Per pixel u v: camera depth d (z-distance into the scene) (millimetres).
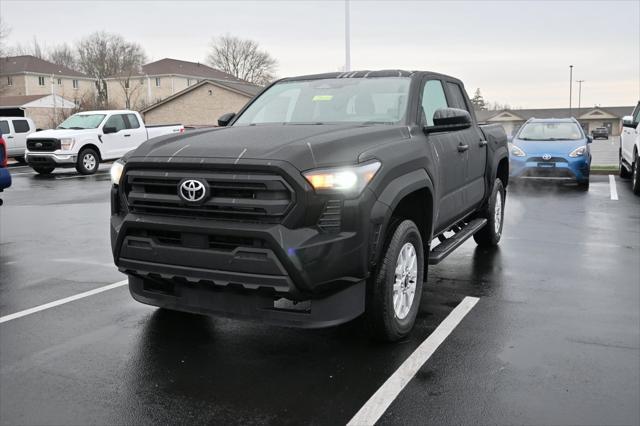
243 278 3602
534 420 3240
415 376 3789
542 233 8570
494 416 3285
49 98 69625
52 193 13859
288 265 3494
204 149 3844
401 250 4266
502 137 7566
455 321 4812
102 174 18797
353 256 3678
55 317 4973
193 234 3732
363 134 4152
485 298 5449
